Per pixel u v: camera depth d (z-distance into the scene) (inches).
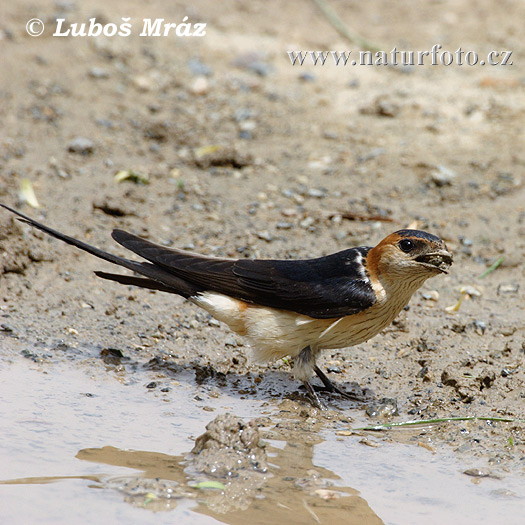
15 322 418.0
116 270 481.1
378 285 354.0
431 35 820.6
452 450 322.7
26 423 331.6
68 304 440.5
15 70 685.3
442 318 445.1
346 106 706.2
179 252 382.3
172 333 423.5
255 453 305.4
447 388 378.6
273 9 863.1
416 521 266.8
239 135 655.1
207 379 386.6
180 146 637.9
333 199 580.7
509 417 350.0
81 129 634.2
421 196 590.6
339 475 299.1
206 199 570.3
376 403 368.5
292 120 682.2
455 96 718.5
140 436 325.4
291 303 356.2
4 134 609.9
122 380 377.7
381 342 423.2
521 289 482.3
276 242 524.4
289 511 272.2
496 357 403.2
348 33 811.4
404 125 679.7
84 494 279.6
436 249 341.7
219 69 740.7
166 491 282.5
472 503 280.1
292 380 393.7
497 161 631.8
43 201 537.0
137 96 687.7
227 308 371.2
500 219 561.6
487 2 904.3
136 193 561.3
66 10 775.1
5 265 454.9
